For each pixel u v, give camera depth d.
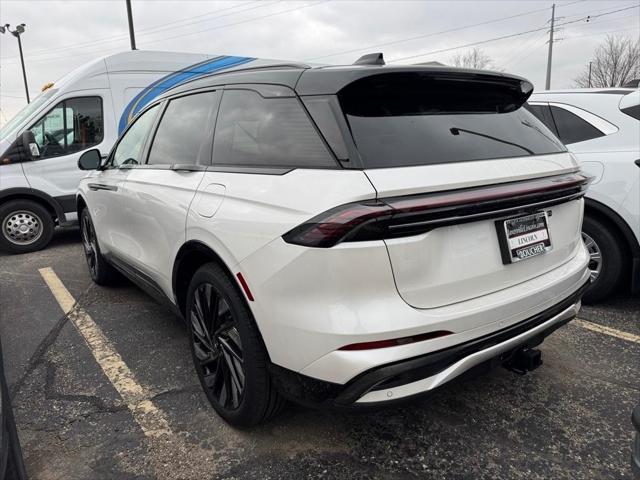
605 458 2.26
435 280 1.88
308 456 2.31
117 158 3.94
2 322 3.99
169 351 3.39
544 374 2.98
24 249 6.54
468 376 2.04
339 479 2.17
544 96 4.22
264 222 2.01
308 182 1.93
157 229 2.93
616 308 3.92
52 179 6.58
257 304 2.04
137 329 3.77
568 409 2.63
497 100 2.54
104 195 3.94
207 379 2.63
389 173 1.83
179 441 2.43
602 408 2.63
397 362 1.79
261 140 2.29
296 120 2.14
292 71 2.33
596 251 3.83
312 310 1.85
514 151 2.29
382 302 1.81
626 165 3.58
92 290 4.75
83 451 2.38
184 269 2.78
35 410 2.71
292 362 1.95
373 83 2.09
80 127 6.70
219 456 2.32
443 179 1.88
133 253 3.44
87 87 6.71
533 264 2.26
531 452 2.31
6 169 6.34
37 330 3.80
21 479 1.98
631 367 3.04
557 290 2.32
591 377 2.94
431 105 2.25
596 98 3.96
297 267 1.86
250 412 2.29
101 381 3.01
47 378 3.06
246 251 2.07
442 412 2.63
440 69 2.21
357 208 1.74
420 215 1.78
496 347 2.03
